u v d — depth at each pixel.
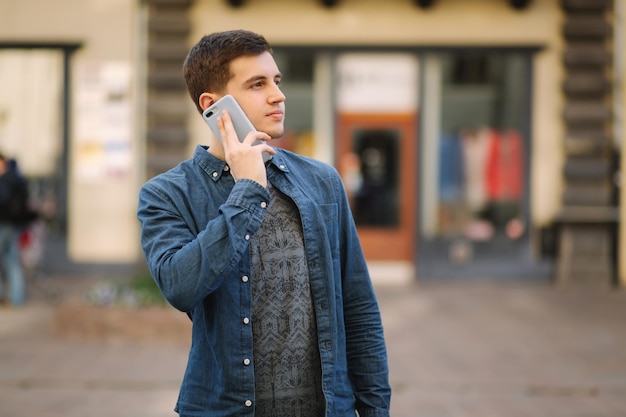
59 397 5.85
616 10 11.42
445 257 11.60
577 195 11.43
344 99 11.59
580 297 10.43
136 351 7.25
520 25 11.52
